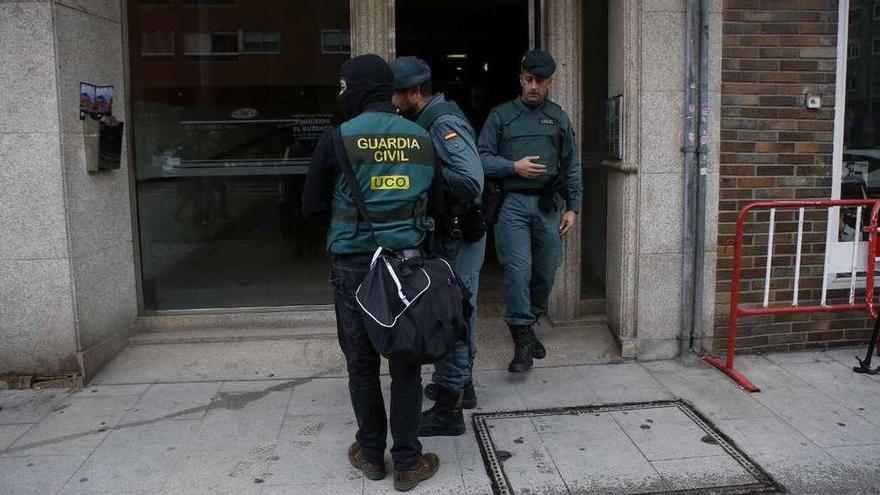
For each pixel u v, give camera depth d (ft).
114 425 13.61
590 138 17.95
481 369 16.12
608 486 11.37
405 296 10.23
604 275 18.34
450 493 11.25
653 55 15.67
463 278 12.84
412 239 10.76
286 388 15.25
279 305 18.07
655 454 12.33
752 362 16.47
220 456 12.41
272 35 17.71
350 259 10.85
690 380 15.44
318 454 12.46
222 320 17.66
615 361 16.51
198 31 17.61
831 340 17.25
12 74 14.40
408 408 11.09
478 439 12.94
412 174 10.66
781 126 16.35
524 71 14.30
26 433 13.32
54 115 14.53
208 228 17.95
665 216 16.15
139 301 17.71
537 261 15.05
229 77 17.78
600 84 17.76
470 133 12.07
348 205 10.61
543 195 14.53
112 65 16.61
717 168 16.16
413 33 28.60
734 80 16.07
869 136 16.89
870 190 17.07
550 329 17.74
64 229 14.83
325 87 17.90
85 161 15.44
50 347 15.16
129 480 11.67
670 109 15.84
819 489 11.27
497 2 25.50
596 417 13.75
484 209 13.46
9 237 14.82
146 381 15.65
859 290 17.29
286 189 18.04
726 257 16.51
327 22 17.69
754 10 15.96
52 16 14.30
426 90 12.38
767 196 16.49
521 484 11.46
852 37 16.52
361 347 10.93
